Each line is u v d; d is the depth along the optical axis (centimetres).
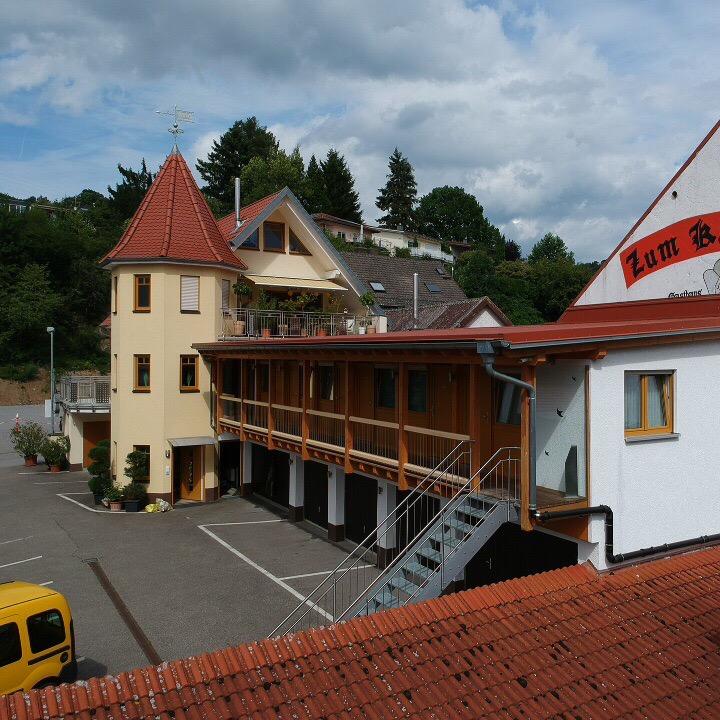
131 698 623
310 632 741
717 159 1616
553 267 6775
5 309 6334
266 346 1773
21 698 604
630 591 934
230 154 7962
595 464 968
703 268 1650
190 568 1766
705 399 1114
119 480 2539
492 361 911
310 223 2994
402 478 1322
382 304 4191
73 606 1507
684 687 756
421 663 721
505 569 1359
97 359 6681
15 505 2508
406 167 10225
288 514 2334
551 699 699
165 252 2506
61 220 7769
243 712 618
